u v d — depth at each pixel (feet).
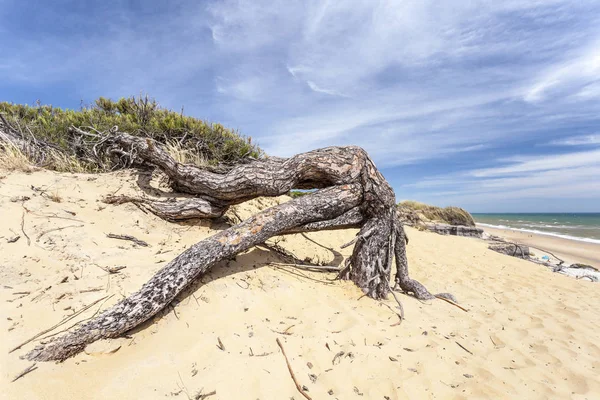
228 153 23.59
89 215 13.21
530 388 8.52
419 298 14.20
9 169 14.93
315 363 7.93
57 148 19.57
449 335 10.90
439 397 7.58
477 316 13.23
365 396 7.19
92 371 6.61
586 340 11.93
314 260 16.60
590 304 16.52
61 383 6.09
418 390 7.68
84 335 7.08
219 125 24.57
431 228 44.93
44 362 6.44
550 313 14.64
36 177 15.01
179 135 22.85
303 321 9.79
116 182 16.48
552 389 8.61
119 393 6.12
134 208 14.84
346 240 22.56
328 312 10.65
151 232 13.82
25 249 9.88
